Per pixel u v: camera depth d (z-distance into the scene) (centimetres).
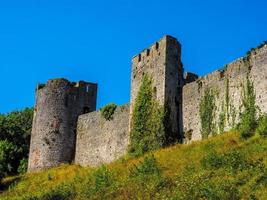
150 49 5112
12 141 7031
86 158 5756
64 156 5931
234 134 4053
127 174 3888
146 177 3547
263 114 4047
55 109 6047
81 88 6203
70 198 3744
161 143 4684
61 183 4431
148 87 4988
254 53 4250
